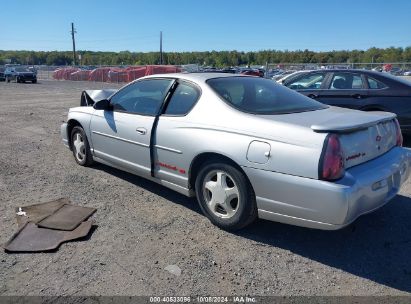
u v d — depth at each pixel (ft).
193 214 13.97
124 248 11.50
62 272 10.25
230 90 13.42
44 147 24.61
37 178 17.94
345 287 9.76
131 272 10.27
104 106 16.79
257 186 11.32
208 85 13.47
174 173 13.83
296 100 13.98
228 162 12.07
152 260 10.85
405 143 25.16
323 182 10.11
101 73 136.46
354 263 10.86
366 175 10.68
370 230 12.78
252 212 11.90
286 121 11.28
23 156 22.13
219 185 12.41
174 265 10.61
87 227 12.66
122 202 15.06
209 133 12.41
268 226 13.01
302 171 10.37
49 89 89.45
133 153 15.48
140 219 13.52
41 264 10.61
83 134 18.86
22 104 52.54
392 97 23.95
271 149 10.93
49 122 35.58
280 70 100.73
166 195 15.83
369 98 24.49
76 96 67.87
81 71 144.97
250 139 11.39
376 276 10.25
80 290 9.51
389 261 10.96
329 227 10.36
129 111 15.90
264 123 11.40
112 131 16.48
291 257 11.15
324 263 10.87
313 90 26.32
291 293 9.50
